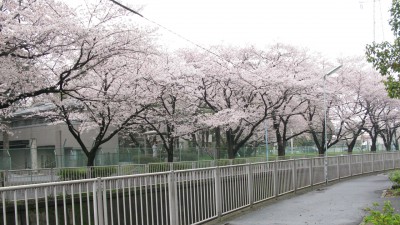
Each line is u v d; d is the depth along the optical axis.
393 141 58.28
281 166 12.48
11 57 13.55
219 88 26.88
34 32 13.20
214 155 29.78
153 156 29.30
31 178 16.33
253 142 40.66
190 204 7.69
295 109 31.22
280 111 29.20
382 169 24.50
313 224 8.26
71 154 26.39
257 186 10.77
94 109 19.73
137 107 21.39
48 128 35.47
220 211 8.68
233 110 25.19
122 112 20.89
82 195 5.74
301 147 54.22
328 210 10.02
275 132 34.78
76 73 16.27
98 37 15.11
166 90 23.20
